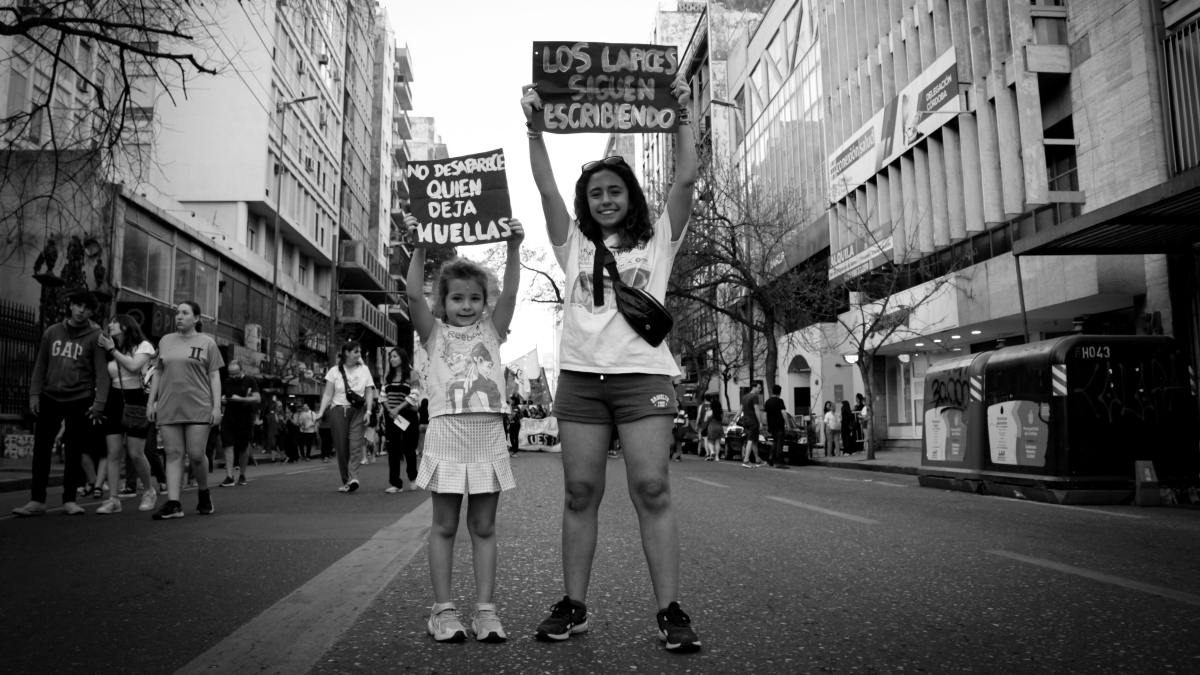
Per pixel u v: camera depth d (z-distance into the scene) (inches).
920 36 975.6
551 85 145.1
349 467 432.1
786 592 175.5
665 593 132.3
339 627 142.4
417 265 151.3
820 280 1243.8
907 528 288.4
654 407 131.6
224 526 281.0
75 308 322.7
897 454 994.1
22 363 775.1
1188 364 421.4
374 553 220.2
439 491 136.4
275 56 1541.6
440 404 141.4
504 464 141.7
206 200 1464.1
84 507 355.3
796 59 1503.4
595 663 121.7
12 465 641.0
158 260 1089.4
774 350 1117.7
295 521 295.4
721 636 138.3
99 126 450.9
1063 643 135.0
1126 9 684.7
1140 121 671.1
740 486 490.0
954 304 872.3
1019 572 201.0
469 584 182.4
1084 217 472.7
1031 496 422.6
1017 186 794.2
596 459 136.2
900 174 1039.0
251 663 121.6
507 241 151.9
